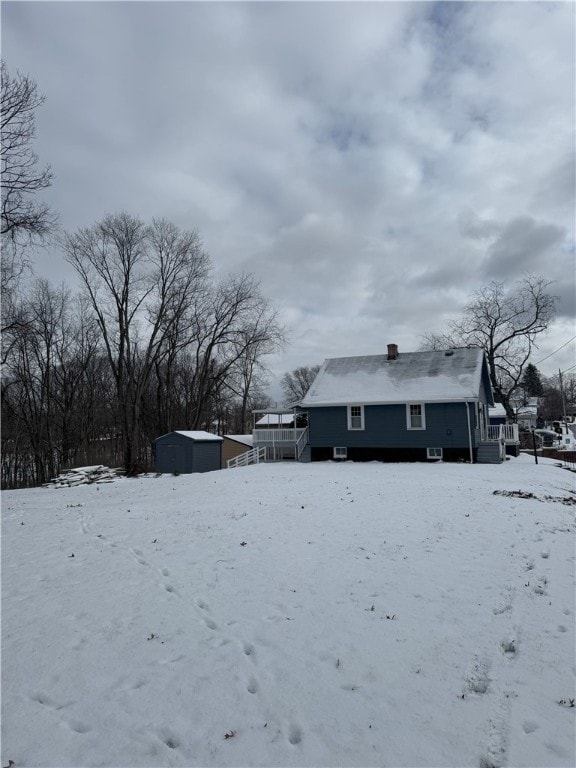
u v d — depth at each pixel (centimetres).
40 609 633
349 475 1948
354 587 700
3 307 2472
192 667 494
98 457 4766
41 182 1930
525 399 8481
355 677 476
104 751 375
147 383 4144
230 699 443
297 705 434
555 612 613
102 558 854
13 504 1619
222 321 4044
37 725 405
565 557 833
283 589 696
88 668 491
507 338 4603
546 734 390
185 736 394
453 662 500
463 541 927
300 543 924
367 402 2720
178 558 842
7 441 4100
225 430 6894
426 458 2652
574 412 9444
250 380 5650
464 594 671
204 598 665
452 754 370
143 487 1919
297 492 1514
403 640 545
